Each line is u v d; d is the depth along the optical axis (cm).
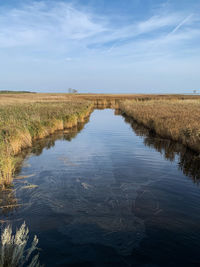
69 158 852
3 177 586
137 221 408
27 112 1848
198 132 962
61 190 555
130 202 487
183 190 553
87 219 416
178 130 1172
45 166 752
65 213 439
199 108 2423
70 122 1714
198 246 337
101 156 882
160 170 709
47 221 409
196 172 686
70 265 296
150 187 573
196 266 296
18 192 543
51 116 1702
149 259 310
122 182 609
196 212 443
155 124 1430
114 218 420
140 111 2206
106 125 1830
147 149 994
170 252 324
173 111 2067
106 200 499
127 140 1203
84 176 657
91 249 330
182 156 870
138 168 730
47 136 1322
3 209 455
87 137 1298
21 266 288
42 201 493
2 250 268
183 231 376
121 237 360
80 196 520
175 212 443
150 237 360
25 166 751
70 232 373
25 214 435
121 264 300
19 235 291
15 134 1000
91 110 3544
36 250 325
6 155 693
